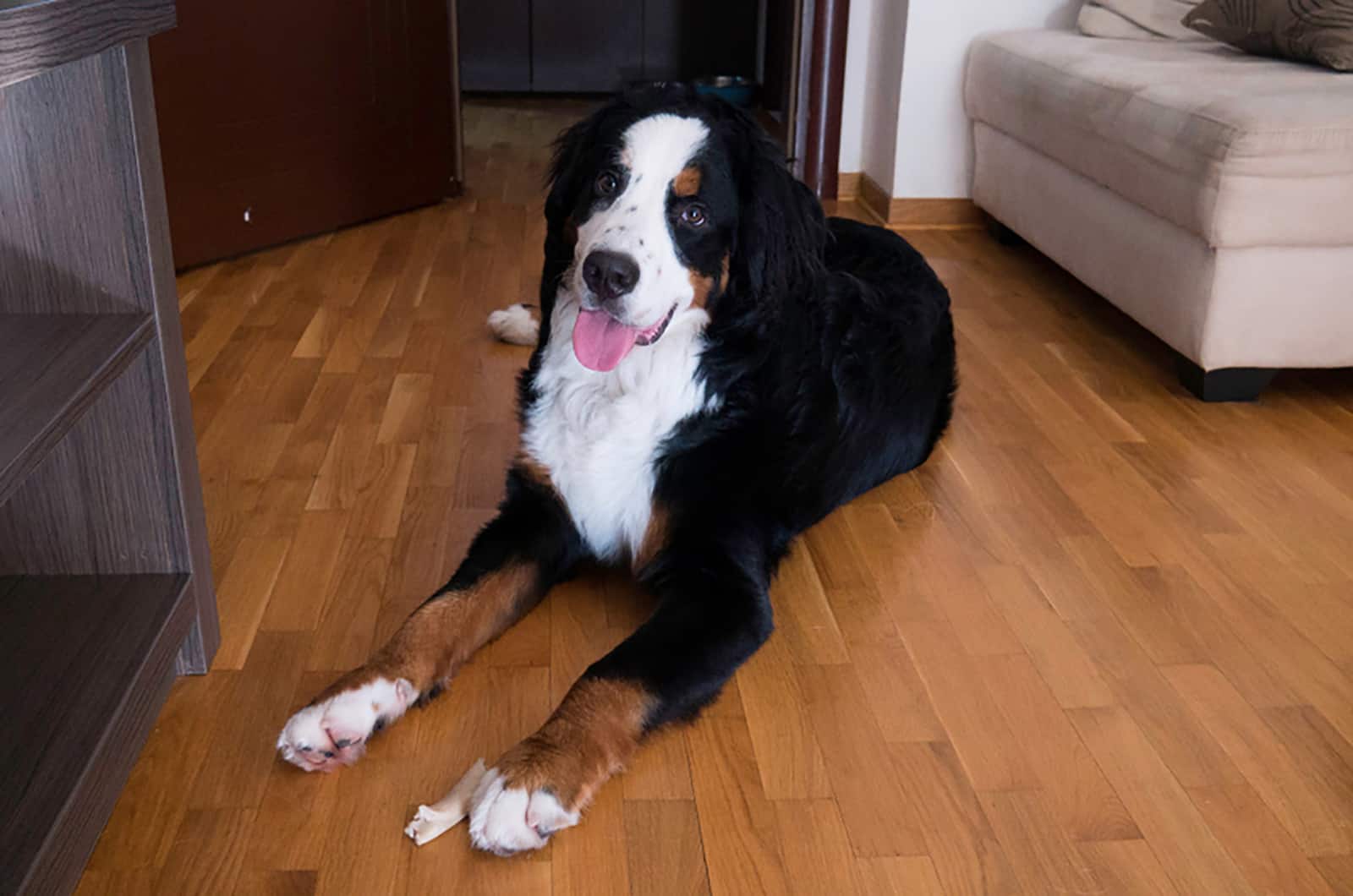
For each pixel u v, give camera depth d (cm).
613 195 172
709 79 604
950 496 230
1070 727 166
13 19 109
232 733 158
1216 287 261
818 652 181
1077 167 317
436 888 135
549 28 634
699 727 164
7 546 161
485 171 470
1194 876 141
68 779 129
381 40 381
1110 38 364
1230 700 173
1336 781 157
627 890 136
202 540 169
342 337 295
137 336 147
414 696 159
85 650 150
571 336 187
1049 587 200
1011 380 286
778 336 192
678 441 185
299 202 368
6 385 129
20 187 146
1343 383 288
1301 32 298
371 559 200
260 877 135
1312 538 218
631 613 189
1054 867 142
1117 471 242
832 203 446
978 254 385
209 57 329
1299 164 245
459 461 234
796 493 200
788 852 142
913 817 149
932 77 398
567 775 142
